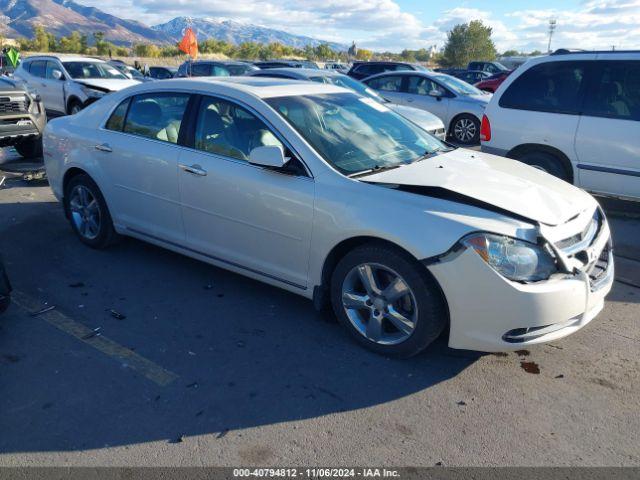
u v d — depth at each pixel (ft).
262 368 10.93
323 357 11.34
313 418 9.48
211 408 9.71
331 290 11.82
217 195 13.06
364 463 8.46
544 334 10.03
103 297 13.88
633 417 9.57
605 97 19.79
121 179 15.30
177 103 14.28
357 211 10.84
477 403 9.93
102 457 8.53
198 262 16.19
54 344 11.69
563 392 10.27
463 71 93.91
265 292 14.28
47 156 17.56
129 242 17.72
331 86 15.43
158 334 12.16
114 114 15.76
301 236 11.82
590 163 20.20
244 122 12.93
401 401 9.96
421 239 10.04
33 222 19.44
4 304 12.10
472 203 10.43
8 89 26.96
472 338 10.18
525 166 13.75
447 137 40.16
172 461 8.47
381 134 13.76
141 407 9.71
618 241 18.56
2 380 10.41
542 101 21.12
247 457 8.57
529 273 9.77
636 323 12.94
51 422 9.29
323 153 12.00
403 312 10.96
